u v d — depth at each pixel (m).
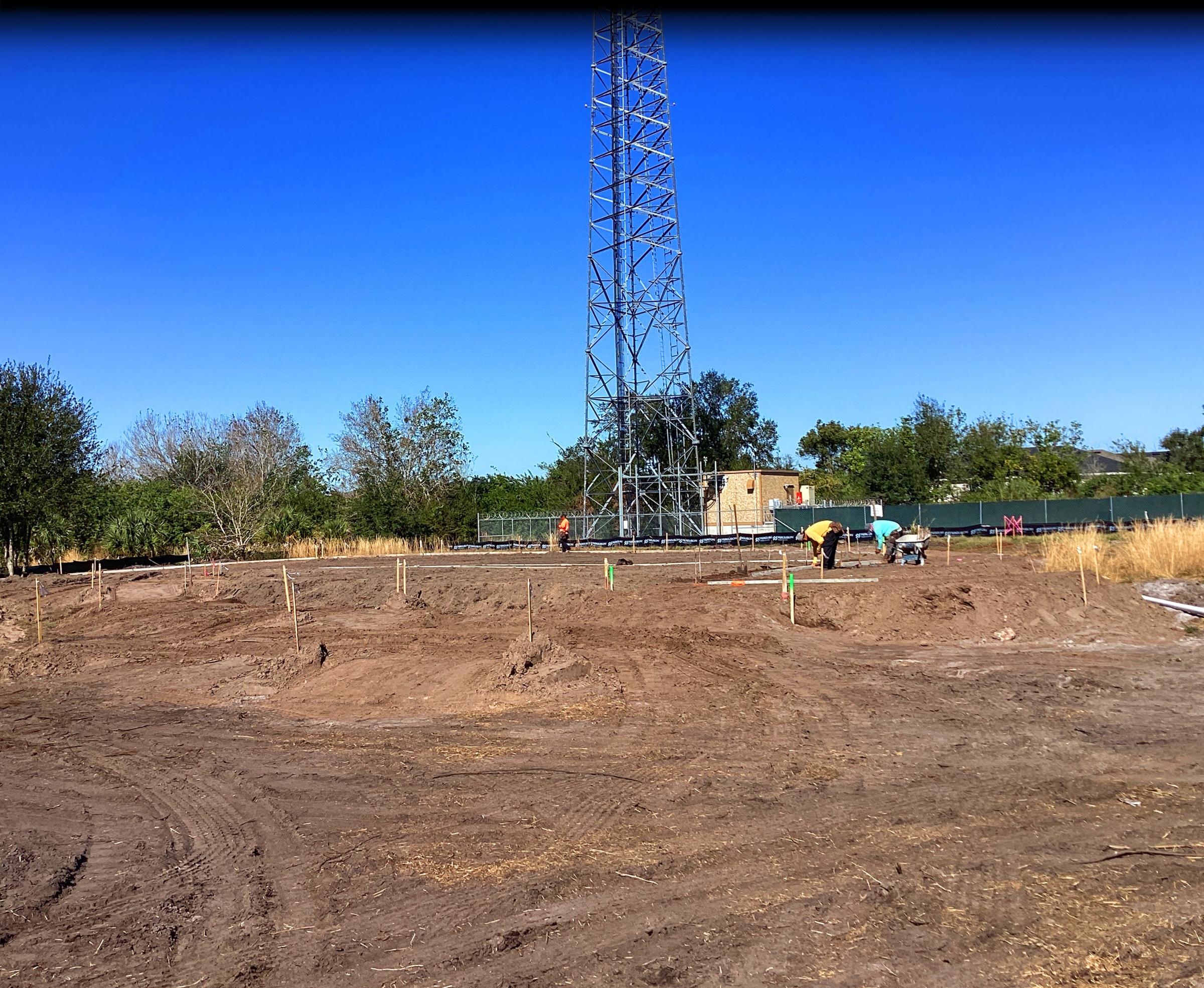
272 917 5.73
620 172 46.25
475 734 10.13
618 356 46.75
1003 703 10.63
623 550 42.34
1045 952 4.80
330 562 36.94
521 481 61.44
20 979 5.05
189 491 45.31
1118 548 22.39
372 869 6.43
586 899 5.71
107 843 7.25
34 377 33.72
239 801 8.20
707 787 7.86
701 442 66.50
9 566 33.09
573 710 10.94
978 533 45.41
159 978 5.03
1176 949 4.77
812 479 72.00
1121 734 9.13
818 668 12.99
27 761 9.84
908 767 8.23
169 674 14.53
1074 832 6.47
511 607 19.95
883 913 5.32
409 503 49.66
